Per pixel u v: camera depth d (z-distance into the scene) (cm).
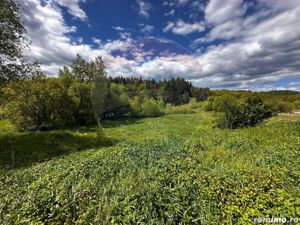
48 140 1145
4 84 1143
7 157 844
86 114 2167
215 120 1689
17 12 1116
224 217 347
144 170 581
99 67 2192
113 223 344
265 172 515
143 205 383
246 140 928
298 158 613
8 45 1096
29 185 528
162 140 1099
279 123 1379
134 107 4184
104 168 624
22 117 1494
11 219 379
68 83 2244
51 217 385
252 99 1566
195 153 766
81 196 440
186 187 436
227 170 537
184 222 335
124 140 1270
